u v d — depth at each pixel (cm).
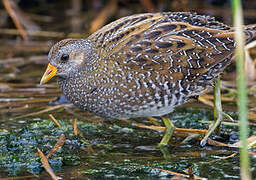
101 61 940
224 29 951
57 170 861
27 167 877
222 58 920
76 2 1747
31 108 1156
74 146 977
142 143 995
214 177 821
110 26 985
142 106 941
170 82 917
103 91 945
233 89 1244
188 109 1155
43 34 1589
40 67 1401
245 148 661
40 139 997
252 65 1282
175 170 859
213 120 1062
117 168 866
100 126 1078
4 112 1130
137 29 941
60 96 1223
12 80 1316
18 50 1509
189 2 1706
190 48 913
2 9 1711
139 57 913
